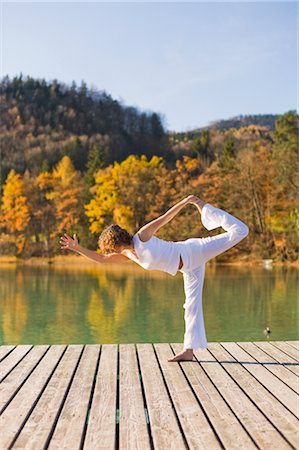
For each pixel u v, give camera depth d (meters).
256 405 2.67
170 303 10.54
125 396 2.82
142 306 10.16
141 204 23.17
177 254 3.32
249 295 11.64
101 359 3.68
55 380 3.14
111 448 2.14
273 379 3.14
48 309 9.87
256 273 16.88
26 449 2.12
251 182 22.03
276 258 20.80
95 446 2.16
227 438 2.23
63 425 2.39
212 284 13.84
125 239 3.24
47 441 2.21
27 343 6.90
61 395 2.84
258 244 21.31
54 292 12.47
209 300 10.93
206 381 3.11
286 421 2.43
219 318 8.79
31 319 8.77
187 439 2.22
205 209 3.42
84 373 3.29
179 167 24.02
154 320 8.61
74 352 3.92
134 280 15.07
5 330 7.83
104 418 2.49
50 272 17.98
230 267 19.30
